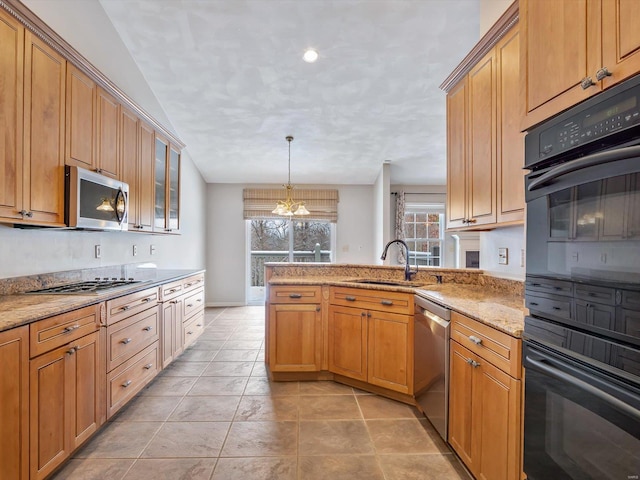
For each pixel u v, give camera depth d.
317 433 2.06
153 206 3.33
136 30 3.06
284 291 2.83
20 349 1.43
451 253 6.33
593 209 0.96
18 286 2.10
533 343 1.20
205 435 2.03
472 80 2.15
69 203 2.07
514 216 1.74
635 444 0.83
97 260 2.93
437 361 1.95
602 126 0.93
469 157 2.19
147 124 3.20
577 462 1.01
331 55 3.22
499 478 1.37
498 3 2.28
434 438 2.01
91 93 2.34
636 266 0.83
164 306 2.90
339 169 5.66
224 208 6.12
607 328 0.92
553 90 1.15
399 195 6.14
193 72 3.48
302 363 2.82
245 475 1.68
